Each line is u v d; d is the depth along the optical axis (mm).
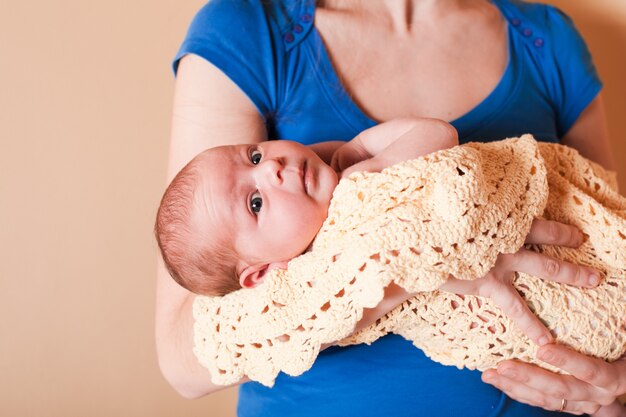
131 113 1639
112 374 1688
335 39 1311
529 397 1139
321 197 1095
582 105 1469
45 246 1603
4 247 1570
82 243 1631
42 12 1550
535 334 1057
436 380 1147
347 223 1018
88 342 1660
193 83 1248
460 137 1326
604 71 1847
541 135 1393
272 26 1282
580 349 1085
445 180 987
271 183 1079
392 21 1345
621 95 1861
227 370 1032
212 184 1100
